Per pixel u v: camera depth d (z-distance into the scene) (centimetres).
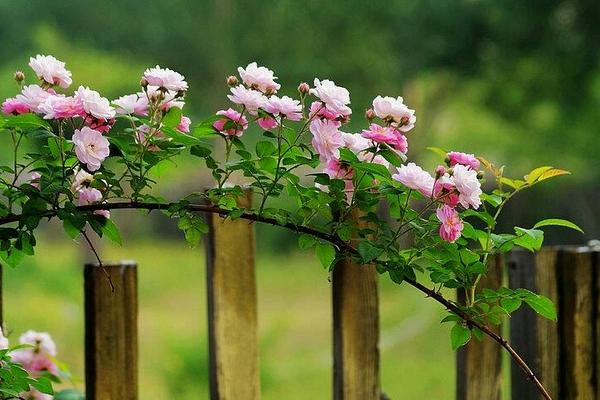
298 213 383
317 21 3378
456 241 380
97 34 3347
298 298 3084
